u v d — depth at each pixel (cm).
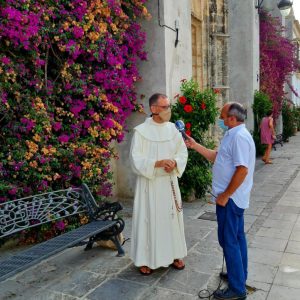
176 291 353
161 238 378
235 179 316
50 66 498
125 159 689
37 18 426
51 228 482
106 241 449
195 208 633
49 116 468
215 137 903
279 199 698
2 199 425
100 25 513
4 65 411
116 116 573
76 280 378
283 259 422
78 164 506
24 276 388
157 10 635
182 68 704
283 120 1781
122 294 350
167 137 386
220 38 1014
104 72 540
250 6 1249
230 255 330
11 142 439
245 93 1283
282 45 1573
